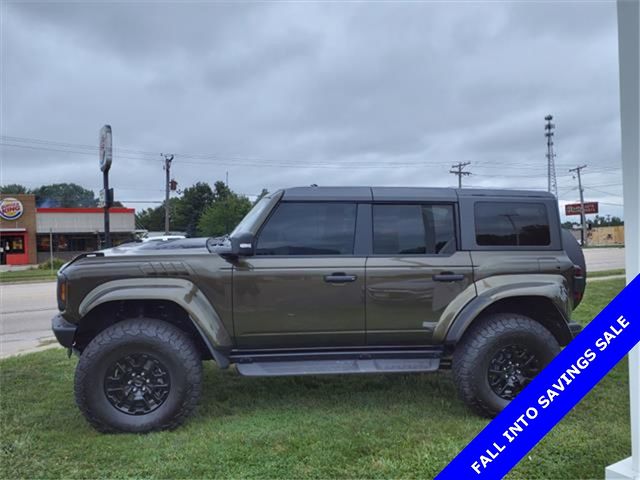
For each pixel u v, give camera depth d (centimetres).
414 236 415
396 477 303
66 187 8712
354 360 404
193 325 418
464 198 422
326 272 395
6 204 3597
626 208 273
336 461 323
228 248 407
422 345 414
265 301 389
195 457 329
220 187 6912
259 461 323
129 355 366
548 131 5066
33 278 2145
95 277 378
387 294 399
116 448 343
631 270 275
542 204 432
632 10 261
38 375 531
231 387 480
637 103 262
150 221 8038
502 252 418
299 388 477
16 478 305
